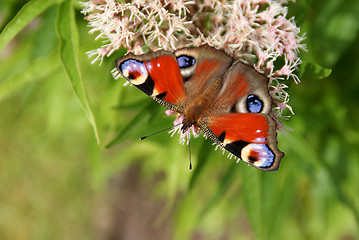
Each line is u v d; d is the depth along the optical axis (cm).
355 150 42
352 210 40
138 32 35
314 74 36
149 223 78
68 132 77
